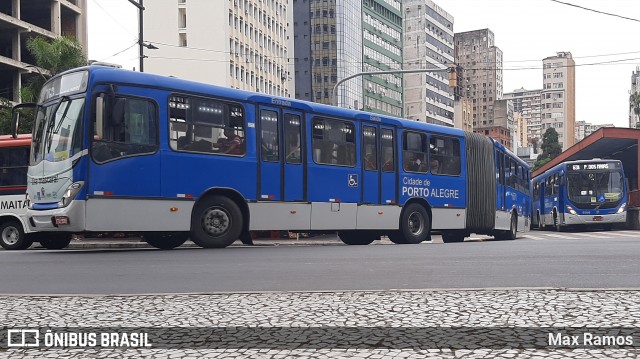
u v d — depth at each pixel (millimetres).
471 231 23188
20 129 36781
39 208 13891
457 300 6859
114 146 13727
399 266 10438
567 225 40625
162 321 6000
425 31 144000
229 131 15562
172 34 89562
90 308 6715
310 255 12867
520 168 29000
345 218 17969
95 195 13461
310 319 5996
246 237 15969
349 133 18297
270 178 16281
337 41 119812
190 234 14938
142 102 14156
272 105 16500
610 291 7312
